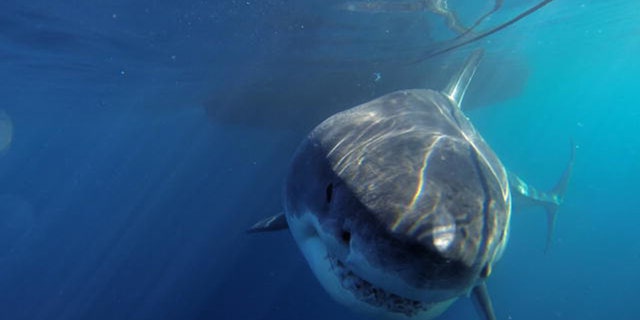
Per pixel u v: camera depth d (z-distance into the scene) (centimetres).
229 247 2261
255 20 1173
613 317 2008
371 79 1773
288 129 1956
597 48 3048
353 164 275
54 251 3691
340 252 253
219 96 2144
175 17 1139
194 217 3039
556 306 2116
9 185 11650
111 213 5438
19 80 1959
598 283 2289
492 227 234
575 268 2452
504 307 2097
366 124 337
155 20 1159
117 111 3175
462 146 293
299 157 345
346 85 1777
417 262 211
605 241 2884
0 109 2773
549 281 2311
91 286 2531
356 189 250
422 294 220
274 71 1748
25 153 7219
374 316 276
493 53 2020
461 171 260
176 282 2217
